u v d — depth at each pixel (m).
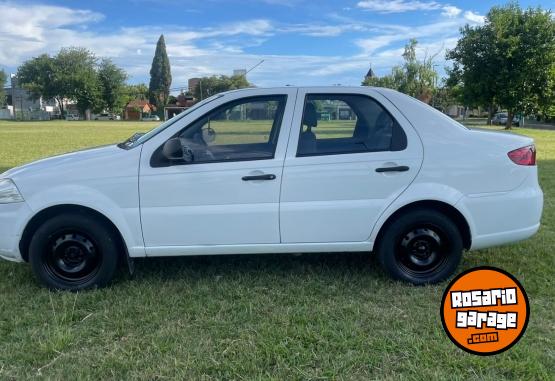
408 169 4.06
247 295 4.05
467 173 4.09
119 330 3.45
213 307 3.80
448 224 4.15
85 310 3.78
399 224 4.14
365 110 4.16
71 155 4.28
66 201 3.93
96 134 30.02
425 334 3.38
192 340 3.29
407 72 50.34
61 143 21.09
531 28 35.72
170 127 4.09
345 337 3.32
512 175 4.16
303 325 3.51
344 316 3.66
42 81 94.19
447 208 4.17
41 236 4.02
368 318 3.64
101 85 96.19
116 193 3.97
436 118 4.21
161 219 4.00
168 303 3.88
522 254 5.09
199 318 3.62
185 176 3.98
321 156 4.04
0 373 2.93
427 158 4.07
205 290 4.11
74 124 56.56
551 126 51.88
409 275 4.23
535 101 37.34
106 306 3.84
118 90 98.06
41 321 3.61
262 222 4.04
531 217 4.23
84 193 3.95
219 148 4.09
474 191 4.11
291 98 4.14
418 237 4.20
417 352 3.13
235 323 3.56
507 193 4.15
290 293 4.08
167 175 3.98
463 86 40.28
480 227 4.16
